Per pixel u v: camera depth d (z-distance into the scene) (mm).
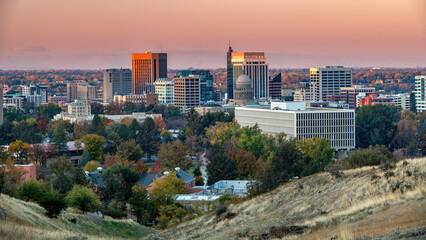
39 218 197625
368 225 123625
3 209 185750
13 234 137125
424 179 145250
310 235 129625
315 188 177500
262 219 168125
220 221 181750
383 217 126812
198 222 190625
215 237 162500
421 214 119500
